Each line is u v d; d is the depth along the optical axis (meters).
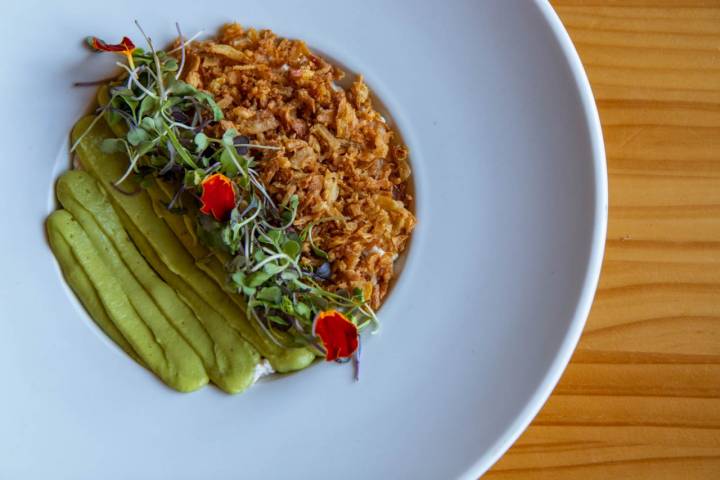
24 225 0.37
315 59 0.40
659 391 0.39
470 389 0.37
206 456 0.36
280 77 0.39
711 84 0.41
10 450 0.36
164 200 0.38
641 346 0.39
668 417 0.39
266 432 0.36
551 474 0.38
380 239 0.38
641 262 0.40
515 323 0.38
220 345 0.37
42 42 0.38
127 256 0.38
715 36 0.42
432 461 0.36
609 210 0.40
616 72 0.41
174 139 0.36
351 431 0.36
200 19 0.39
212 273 0.37
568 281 0.38
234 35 0.39
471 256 0.38
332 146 0.38
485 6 0.39
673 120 0.41
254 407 0.36
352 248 0.37
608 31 0.42
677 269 0.40
